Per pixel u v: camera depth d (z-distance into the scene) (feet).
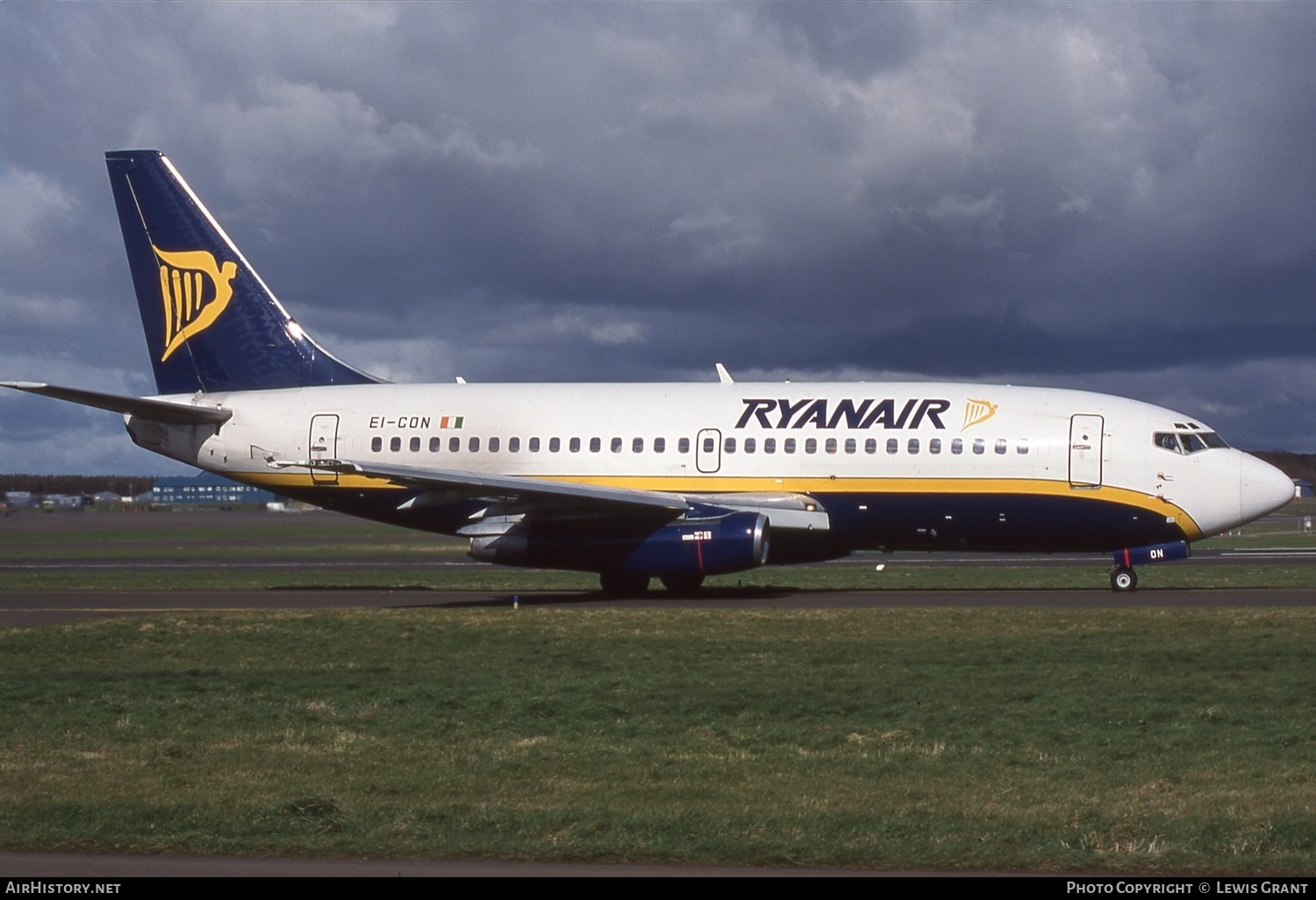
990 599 400.88
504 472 458.09
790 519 421.18
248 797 166.81
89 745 202.18
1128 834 144.97
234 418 481.87
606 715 220.43
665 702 231.09
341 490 476.13
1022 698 230.27
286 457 476.13
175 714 226.38
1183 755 185.57
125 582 545.85
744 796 165.48
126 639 323.98
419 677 263.29
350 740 203.21
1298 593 413.39
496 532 424.87
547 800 164.45
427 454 465.47
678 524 415.44
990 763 183.42
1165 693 232.73
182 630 339.77
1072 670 258.16
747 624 337.31
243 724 217.77
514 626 339.16
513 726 213.25
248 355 497.87
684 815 154.10
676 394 457.27
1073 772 177.17
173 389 501.56
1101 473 414.41
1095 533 417.69
